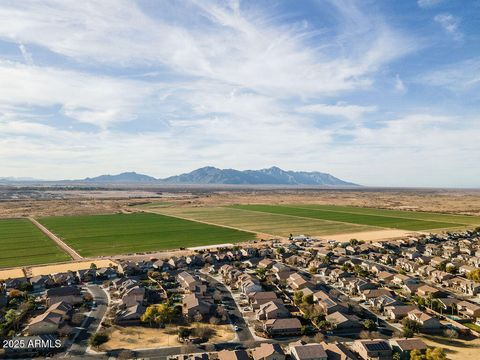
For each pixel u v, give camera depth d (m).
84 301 126.50
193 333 100.94
